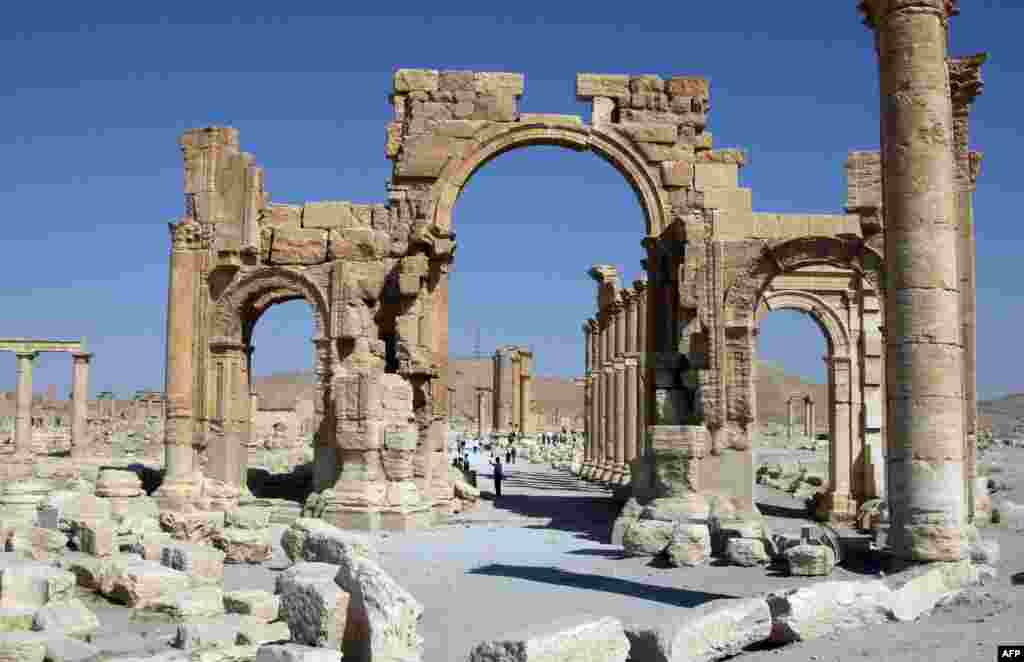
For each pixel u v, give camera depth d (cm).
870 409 2984
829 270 3281
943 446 1543
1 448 5741
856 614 1219
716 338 2562
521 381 7650
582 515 3023
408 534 2489
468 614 1432
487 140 3002
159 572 1498
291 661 984
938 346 1561
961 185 2364
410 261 2831
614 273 4622
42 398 9081
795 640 1165
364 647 1054
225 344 2978
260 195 3028
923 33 1605
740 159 2969
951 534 1519
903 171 1598
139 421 7769
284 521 2669
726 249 2594
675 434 2389
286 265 2975
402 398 2708
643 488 2536
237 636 1179
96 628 1307
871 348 3000
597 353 4803
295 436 6800
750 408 2538
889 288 1622
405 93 3044
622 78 3025
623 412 4138
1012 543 2084
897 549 1558
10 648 1128
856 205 2677
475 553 2122
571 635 974
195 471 2952
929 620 1238
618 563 1956
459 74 3028
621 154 2983
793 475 4531
